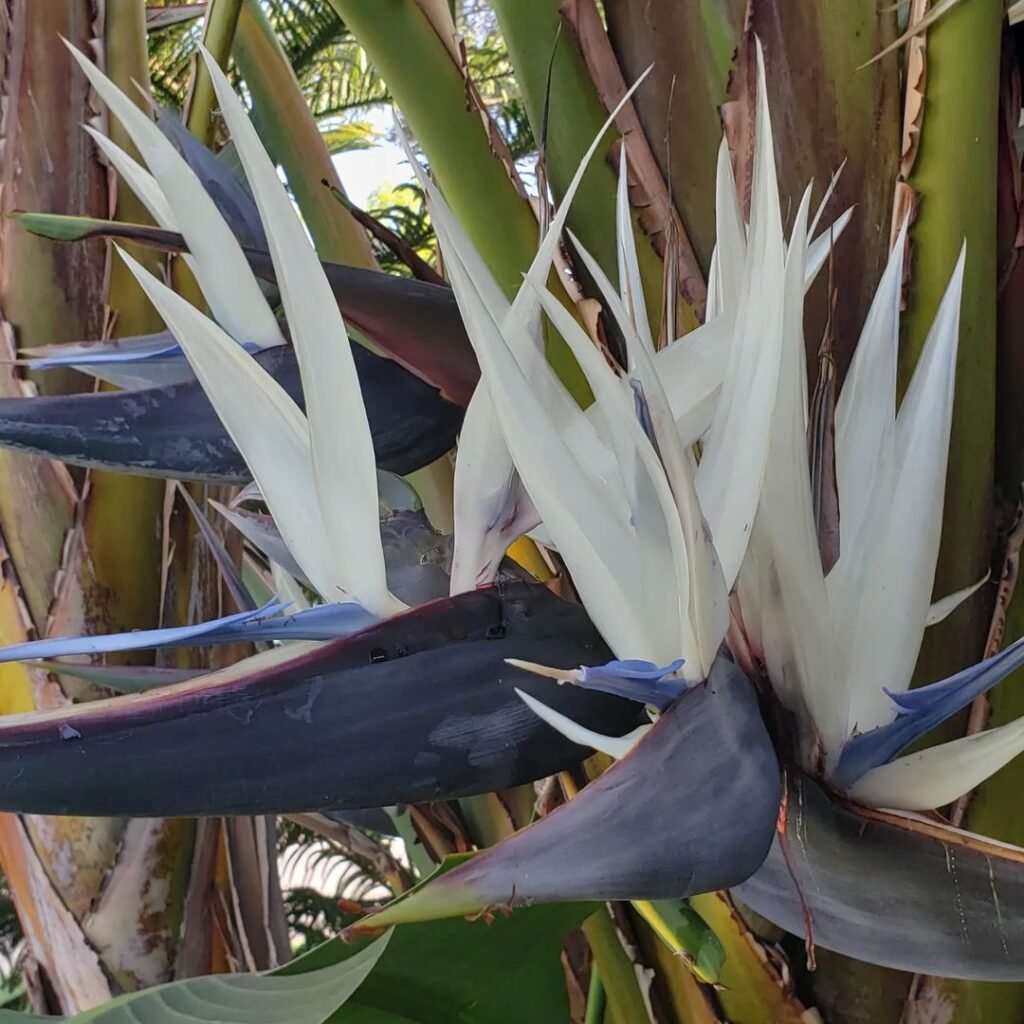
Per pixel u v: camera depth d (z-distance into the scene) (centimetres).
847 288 39
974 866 26
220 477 30
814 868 27
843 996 37
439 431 33
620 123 44
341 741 24
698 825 22
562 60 45
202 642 26
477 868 20
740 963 37
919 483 30
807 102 40
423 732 25
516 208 46
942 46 38
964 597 35
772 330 24
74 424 29
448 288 33
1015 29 43
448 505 45
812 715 27
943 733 37
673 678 24
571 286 41
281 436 28
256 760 23
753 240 25
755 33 40
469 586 28
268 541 34
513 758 25
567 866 20
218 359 27
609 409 26
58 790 22
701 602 24
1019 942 26
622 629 25
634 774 22
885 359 31
